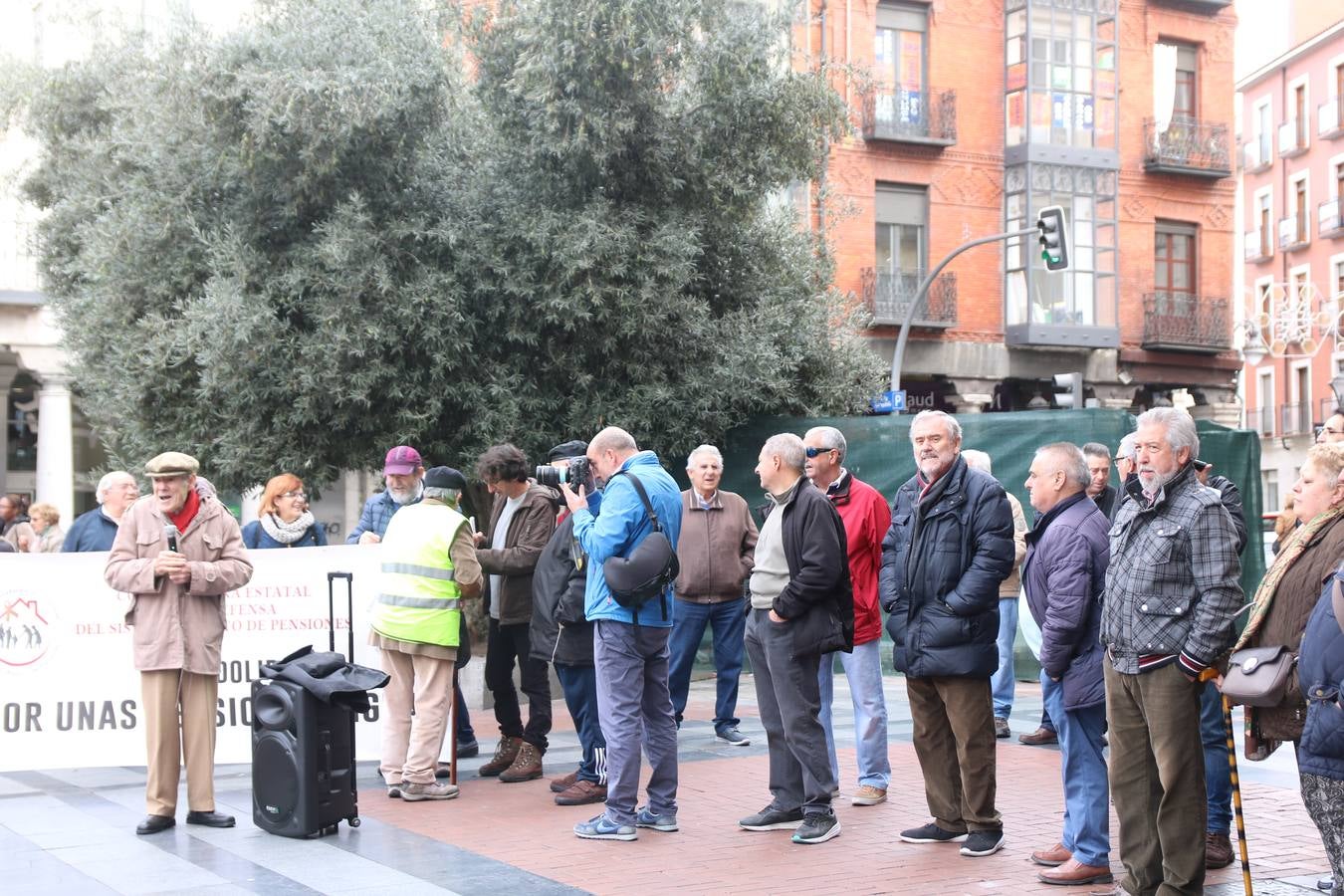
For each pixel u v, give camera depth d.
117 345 14.62
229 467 13.40
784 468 6.90
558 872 6.23
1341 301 46.03
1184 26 30.73
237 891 5.90
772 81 14.63
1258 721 5.28
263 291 13.37
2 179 19.67
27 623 8.88
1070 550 5.98
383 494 9.80
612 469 7.21
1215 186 31.03
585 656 7.83
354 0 13.82
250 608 8.91
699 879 6.10
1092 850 5.99
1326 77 46.81
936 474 6.66
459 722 9.70
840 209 19.52
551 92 13.16
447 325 13.21
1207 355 30.95
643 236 13.95
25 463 28.22
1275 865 6.29
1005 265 28.75
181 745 7.40
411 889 5.93
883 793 7.80
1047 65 28.78
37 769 8.81
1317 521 5.29
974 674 6.48
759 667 7.18
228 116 13.08
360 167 13.41
